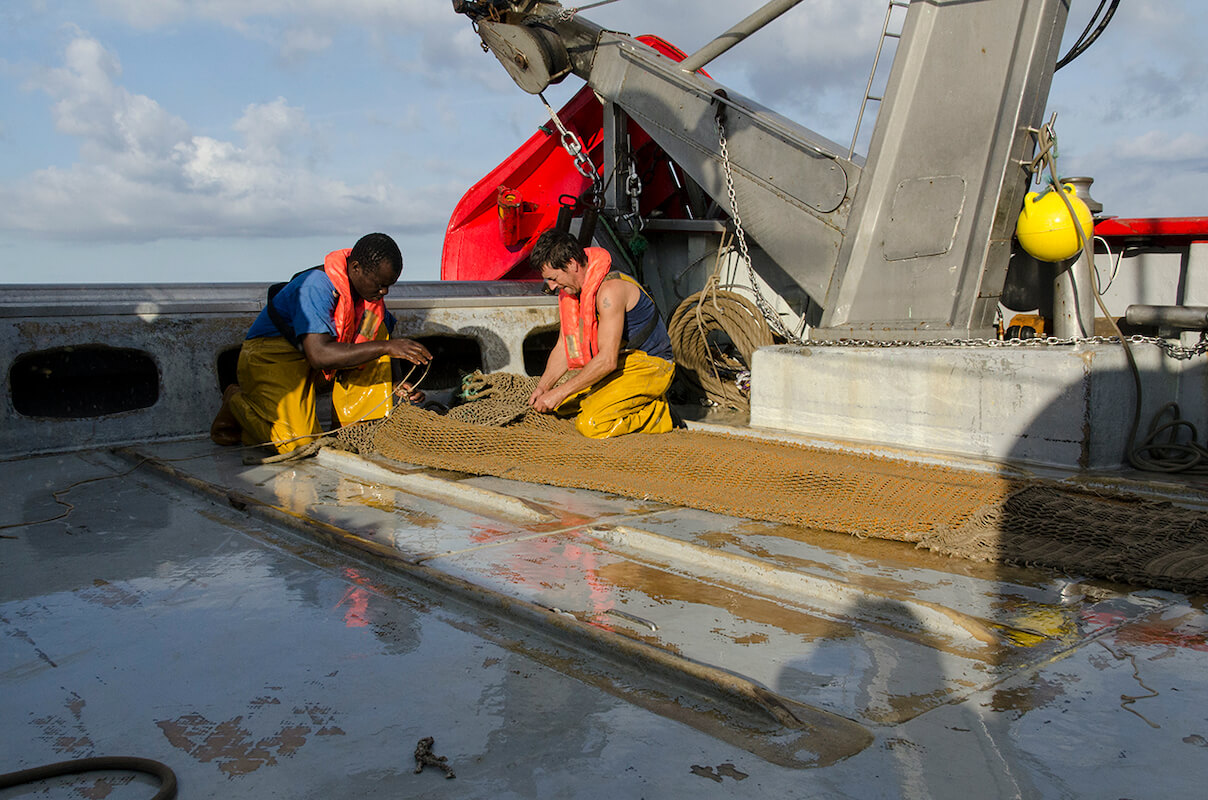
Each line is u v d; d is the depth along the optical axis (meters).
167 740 1.98
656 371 5.22
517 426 5.32
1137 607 2.66
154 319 5.76
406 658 2.38
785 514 3.61
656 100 6.71
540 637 2.50
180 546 3.47
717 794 1.71
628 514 3.81
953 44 4.93
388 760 1.87
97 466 5.09
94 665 2.38
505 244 8.73
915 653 2.34
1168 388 4.57
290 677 2.28
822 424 5.21
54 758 1.92
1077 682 2.16
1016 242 5.77
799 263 5.93
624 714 2.04
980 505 3.56
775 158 5.96
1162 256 5.73
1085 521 3.28
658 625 2.55
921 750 1.85
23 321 5.35
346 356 4.91
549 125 8.65
